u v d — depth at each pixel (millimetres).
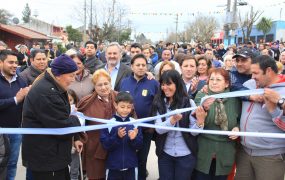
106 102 4238
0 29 31625
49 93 3186
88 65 6508
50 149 3301
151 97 4621
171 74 3807
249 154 3604
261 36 38719
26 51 13828
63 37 22094
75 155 4703
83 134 3877
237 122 3701
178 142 3797
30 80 5602
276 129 3426
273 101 3154
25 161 3375
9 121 4488
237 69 4195
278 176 3488
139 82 4699
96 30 31750
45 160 3299
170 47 14648
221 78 3695
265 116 3438
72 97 4867
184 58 4957
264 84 3355
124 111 3908
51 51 16594
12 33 32156
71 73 3291
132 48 8297
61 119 3246
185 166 3785
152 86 4668
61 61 3234
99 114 4168
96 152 4082
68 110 3369
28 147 3324
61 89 3287
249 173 3680
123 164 3941
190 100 3877
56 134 3260
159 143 3879
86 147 4152
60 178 3422
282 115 3248
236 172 3814
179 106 3807
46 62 5777
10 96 4562
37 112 3205
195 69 4930
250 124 3502
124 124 3709
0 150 3615
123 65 5512
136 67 4617
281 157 3473
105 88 4152
